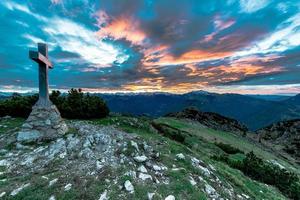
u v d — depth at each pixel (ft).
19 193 31.58
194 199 33.88
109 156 45.83
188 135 160.45
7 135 59.88
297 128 428.56
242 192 48.37
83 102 101.91
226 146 162.61
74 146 51.21
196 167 48.85
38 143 55.21
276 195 64.18
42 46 59.47
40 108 58.70
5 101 96.94
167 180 38.78
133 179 36.22
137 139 59.11
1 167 42.37
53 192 31.91
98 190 32.42
